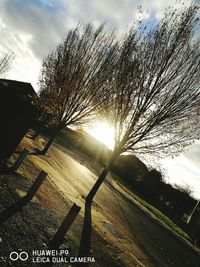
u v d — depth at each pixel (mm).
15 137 9383
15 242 4832
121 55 11469
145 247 10523
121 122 11609
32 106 9422
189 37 10172
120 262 7012
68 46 17844
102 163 44281
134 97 11000
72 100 18172
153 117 11047
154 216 22828
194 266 12828
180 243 17531
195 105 10484
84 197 12398
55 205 8242
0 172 8344
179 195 40469
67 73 17922
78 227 7773
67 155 27969
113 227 10234
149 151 11688
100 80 16938
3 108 8727
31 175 10273
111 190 22547
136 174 41062
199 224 23375
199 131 10773
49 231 6059
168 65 10406
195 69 10258
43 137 34219
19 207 6367
